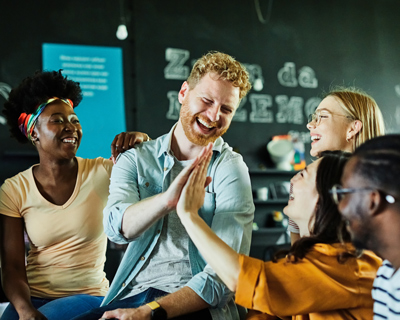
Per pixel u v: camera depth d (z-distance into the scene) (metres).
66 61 4.85
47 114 1.97
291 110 5.58
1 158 4.61
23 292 1.83
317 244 1.26
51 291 1.93
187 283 1.52
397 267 1.00
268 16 5.62
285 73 5.61
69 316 1.74
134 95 5.04
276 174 5.52
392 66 5.93
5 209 1.96
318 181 1.30
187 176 1.42
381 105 5.82
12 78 4.71
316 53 5.73
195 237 1.34
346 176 1.02
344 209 1.01
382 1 6.03
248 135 5.43
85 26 4.96
